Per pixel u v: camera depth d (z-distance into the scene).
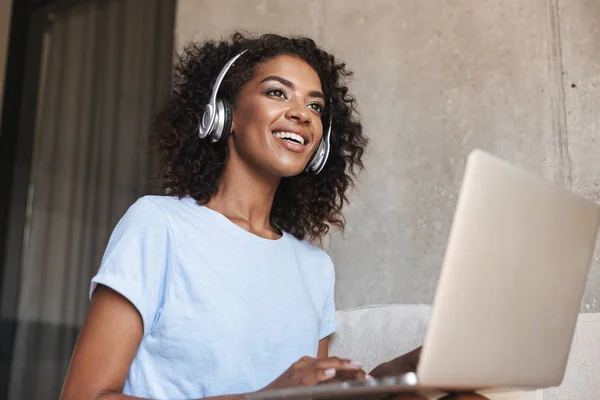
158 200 1.35
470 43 2.42
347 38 2.69
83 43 3.57
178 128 1.51
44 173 3.50
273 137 1.43
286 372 0.99
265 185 1.47
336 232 2.54
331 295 1.57
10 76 3.62
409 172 2.44
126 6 3.48
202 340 1.23
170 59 3.28
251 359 1.27
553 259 1.00
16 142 3.55
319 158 1.59
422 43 2.51
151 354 1.23
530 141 2.25
